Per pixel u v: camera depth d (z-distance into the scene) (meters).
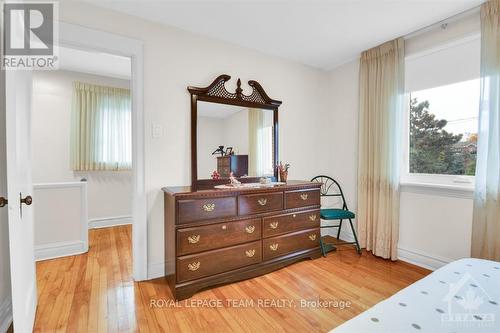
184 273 1.85
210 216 1.96
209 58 2.43
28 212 1.55
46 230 2.60
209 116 2.43
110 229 3.72
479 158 1.92
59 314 1.66
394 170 2.47
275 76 2.88
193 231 1.89
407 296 0.90
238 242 2.09
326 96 3.33
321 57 2.92
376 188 2.64
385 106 2.54
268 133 2.80
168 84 2.22
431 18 2.10
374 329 0.72
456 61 2.16
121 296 1.89
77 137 3.58
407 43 2.46
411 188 2.46
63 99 3.55
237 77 2.60
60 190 2.66
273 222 2.29
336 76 3.21
